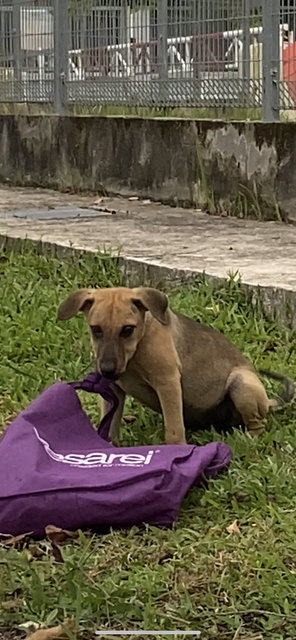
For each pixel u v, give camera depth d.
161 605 1.66
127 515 1.89
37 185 5.91
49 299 3.30
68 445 2.06
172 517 1.91
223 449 2.12
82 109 5.68
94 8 5.47
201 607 1.65
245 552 1.80
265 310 3.11
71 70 5.70
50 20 5.82
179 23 4.94
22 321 3.08
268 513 1.96
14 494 1.88
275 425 2.38
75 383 2.21
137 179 5.16
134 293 2.15
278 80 4.40
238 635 1.59
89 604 1.65
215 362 2.37
